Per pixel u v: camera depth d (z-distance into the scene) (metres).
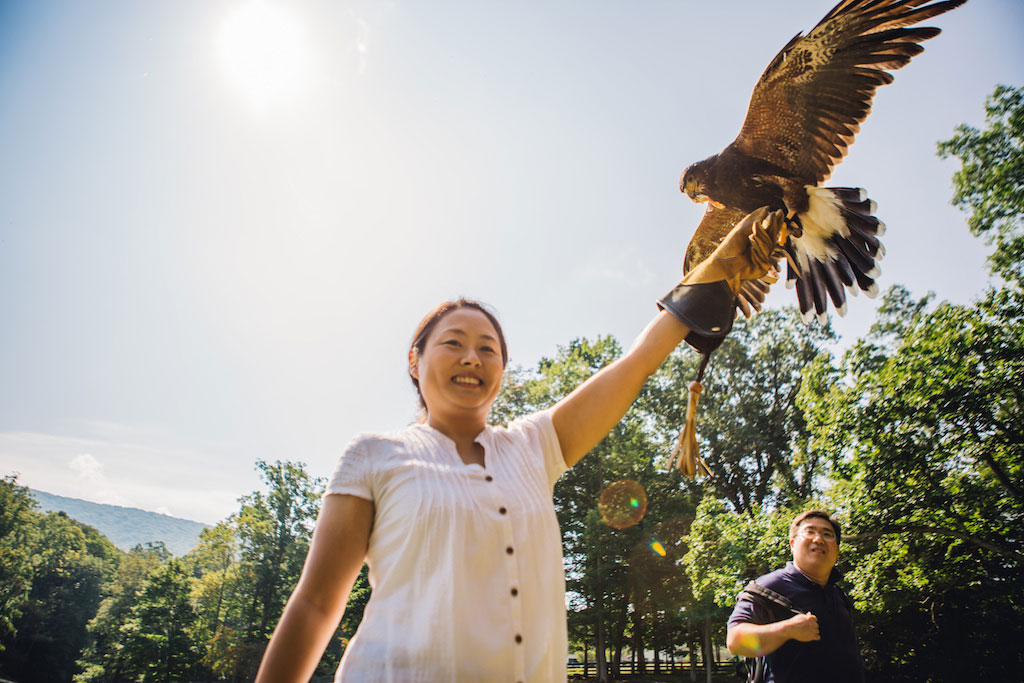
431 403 1.77
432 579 1.40
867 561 17.47
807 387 19.70
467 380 1.75
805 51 2.97
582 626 36.94
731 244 2.03
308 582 1.45
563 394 35.28
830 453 18.44
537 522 1.56
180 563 53.28
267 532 49.31
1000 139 18.33
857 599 17.22
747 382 35.53
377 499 1.52
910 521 17.12
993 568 17.28
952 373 16.59
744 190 3.30
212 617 50.75
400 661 1.33
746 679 3.76
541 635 1.45
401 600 1.40
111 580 66.19
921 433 17.44
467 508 1.46
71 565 61.62
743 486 35.44
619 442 36.16
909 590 17.44
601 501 34.62
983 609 19.95
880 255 3.12
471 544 1.44
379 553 1.47
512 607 1.42
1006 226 18.19
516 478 1.62
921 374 17.09
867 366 19.72
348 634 41.31
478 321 1.81
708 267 2.00
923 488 17.08
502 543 1.47
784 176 3.26
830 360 20.78
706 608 31.64
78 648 57.72
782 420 33.97
